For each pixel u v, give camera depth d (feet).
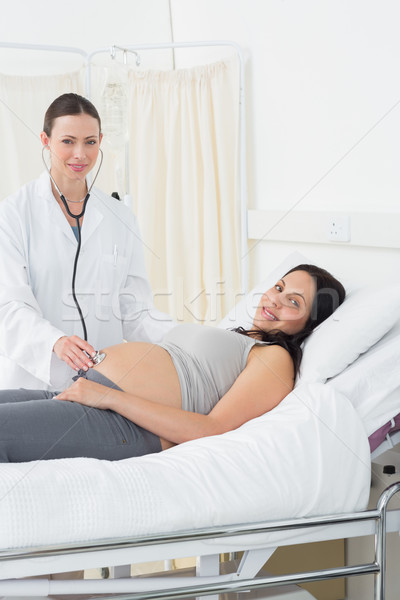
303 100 7.25
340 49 6.69
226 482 3.98
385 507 4.19
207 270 8.21
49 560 3.62
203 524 3.87
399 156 6.13
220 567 4.98
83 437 4.50
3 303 5.40
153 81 8.37
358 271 6.59
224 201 8.16
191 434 4.62
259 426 4.39
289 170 7.55
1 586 3.61
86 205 6.01
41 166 8.93
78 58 9.25
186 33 9.09
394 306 4.92
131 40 9.34
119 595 3.88
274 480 4.06
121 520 3.72
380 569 4.23
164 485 3.89
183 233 8.33
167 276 8.41
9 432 4.33
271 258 7.78
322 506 4.14
